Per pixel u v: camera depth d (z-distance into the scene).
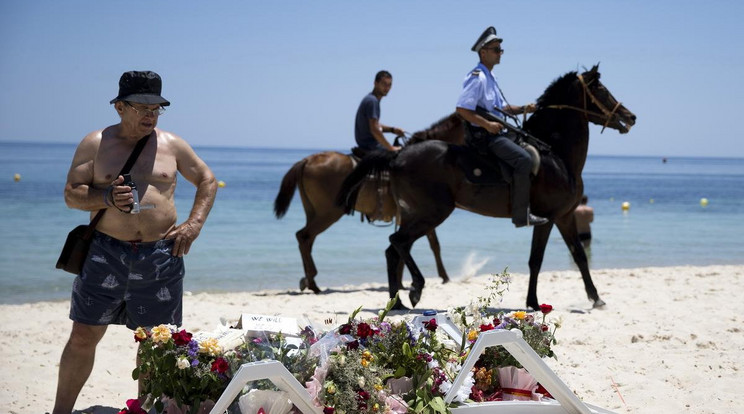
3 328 7.02
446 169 7.97
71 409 4.18
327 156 9.91
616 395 4.94
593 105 8.20
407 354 3.55
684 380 5.28
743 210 32.22
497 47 7.80
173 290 4.04
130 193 3.76
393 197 9.04
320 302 8.78
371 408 3.33
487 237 19.05
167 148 4.11
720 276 11.04
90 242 3.95
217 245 16.36
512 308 8.33
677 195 47.59
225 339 3.36
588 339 6.47
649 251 16.44
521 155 7.68
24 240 15.96
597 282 10.38
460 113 7.79
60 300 9.78
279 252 15.29
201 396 3.25
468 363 3.40
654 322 7.21
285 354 3.34
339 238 18.17
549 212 8.02
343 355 3.41
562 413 3.65
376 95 9.85
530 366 3.53
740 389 5.04
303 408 3.17
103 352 6.04
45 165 69.06
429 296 9.25
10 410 4.59
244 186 44.28
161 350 3.29
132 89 3.93
